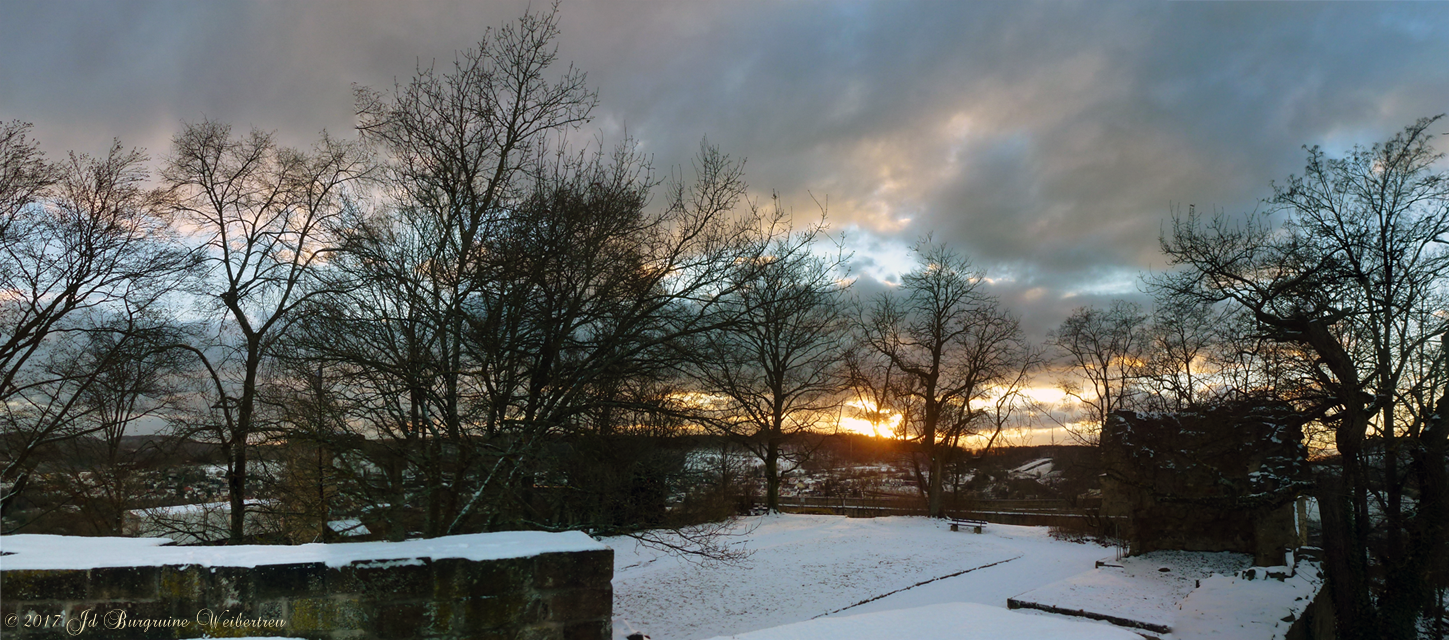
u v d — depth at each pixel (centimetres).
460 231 1308
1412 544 1695
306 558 559
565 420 1333
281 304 1962
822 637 619
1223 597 1734
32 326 2047
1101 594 1850
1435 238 1772
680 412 1408
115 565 532
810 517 3803
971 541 3119
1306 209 1902
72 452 2225
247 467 1686
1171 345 3550
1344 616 1669
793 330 3409
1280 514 2220
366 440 1262
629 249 1398
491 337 1243
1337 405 1711
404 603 564
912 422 4334
